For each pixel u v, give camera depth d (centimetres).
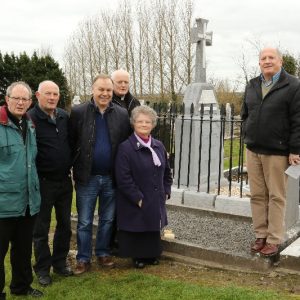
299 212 582
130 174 452
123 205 459
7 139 359
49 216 435
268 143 435
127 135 469
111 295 402
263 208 462
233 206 641
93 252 529
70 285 429
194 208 650
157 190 460
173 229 571
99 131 448
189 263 483
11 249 402
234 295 383
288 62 1794
